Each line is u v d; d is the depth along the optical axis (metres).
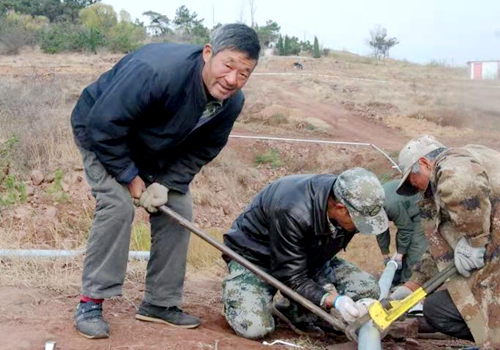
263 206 4.34
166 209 4.04
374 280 4.85
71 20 59.81
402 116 23.97
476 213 3.65
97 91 3.95
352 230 4.21
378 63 47.12
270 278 4.11
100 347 3.83
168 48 3.81
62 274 5.30
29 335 3.87
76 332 3.99
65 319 4.19
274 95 25.86
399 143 20.22
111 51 41.31
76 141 4.01
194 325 4.39
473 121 23.56
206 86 3.76
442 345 4.87
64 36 40.41
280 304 4.93
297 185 4.20
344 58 52.53
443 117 23.48
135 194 3.98
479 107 24.66
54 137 11.61
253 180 15.61
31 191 10.33
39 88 14.24
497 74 31.52
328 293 4.11
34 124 11.65
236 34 3.63
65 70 25.91
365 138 20.59
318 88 28.30
